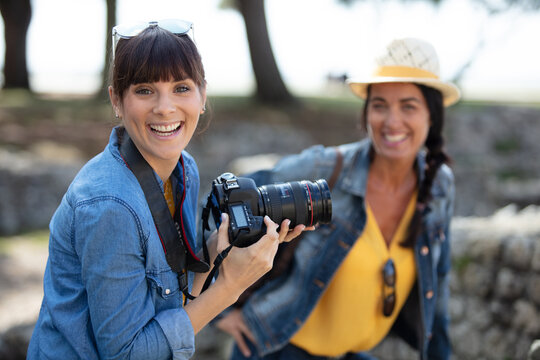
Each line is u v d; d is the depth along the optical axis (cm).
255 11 1563
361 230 210
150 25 139
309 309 209
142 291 134
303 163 223
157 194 143
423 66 210
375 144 214
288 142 1345
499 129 1563
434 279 222
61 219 136
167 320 136
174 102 137
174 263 144
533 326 297
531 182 1291
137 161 143
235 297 147
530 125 1606
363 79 213
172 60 134
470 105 1728
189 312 142
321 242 212
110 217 128
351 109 1612
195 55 140
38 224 889
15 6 1694
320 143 1382
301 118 1498
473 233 339
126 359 131
